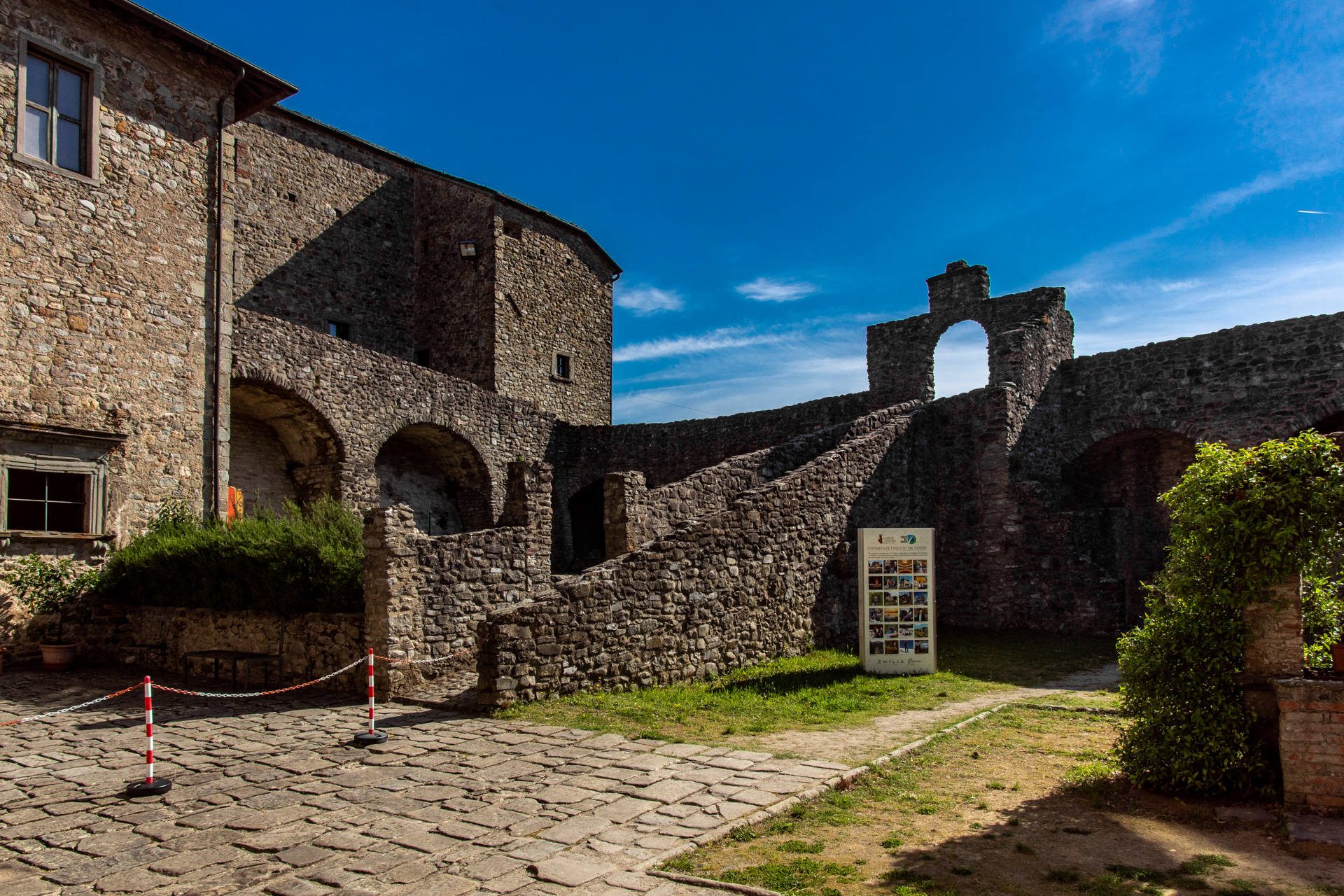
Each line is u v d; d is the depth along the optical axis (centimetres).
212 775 644
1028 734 771
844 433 1709
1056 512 1708
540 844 490
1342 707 516
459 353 2609
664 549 1041
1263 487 561
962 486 1784
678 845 484
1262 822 519
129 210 1341
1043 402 1855
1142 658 613
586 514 2658
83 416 1259
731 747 713
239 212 2330
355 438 1806
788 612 1254
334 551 1001
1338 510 543
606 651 954
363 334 2603
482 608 1069
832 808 558
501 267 2572
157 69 1395
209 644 1119
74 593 1206
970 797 584
